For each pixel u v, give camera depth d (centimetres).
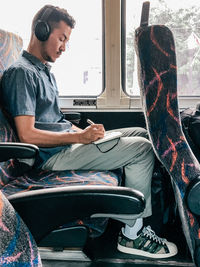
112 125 255
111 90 249
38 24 168
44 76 176
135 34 103
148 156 155
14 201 69
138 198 68
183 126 170
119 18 232
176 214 194
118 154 155
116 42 237
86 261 159
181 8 231
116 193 69
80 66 248
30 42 178
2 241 49
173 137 94
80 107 254
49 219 71
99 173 149
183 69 243
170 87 94
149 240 166
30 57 172
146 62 95
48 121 175
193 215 92
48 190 72
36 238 72
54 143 156
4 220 52
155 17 233
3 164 136
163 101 95
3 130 143
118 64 242
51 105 177
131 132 212
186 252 171
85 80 252
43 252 150
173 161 94
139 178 155
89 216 77
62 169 160
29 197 70
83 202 70
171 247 167
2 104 155
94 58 246
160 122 95
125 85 250
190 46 238
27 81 155
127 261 163
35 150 123
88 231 87
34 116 156
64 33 177
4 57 156
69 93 256
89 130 158
